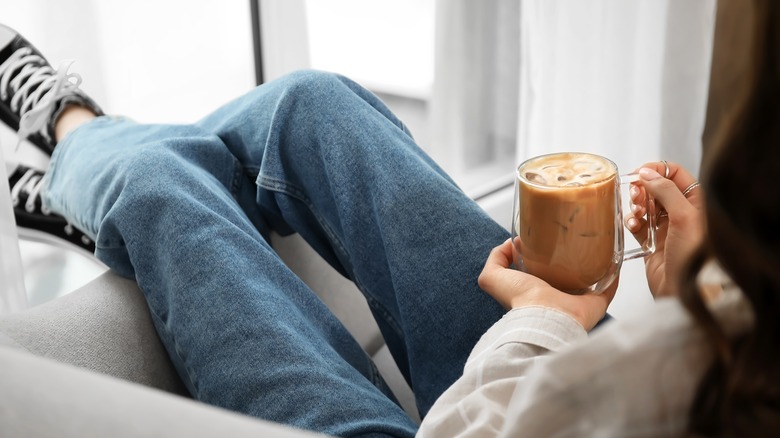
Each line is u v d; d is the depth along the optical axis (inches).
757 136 14.5
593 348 16.5
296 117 43.3
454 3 77.7
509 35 81.9
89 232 46.4
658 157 75.0
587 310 31.6
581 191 31.5
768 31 14.1
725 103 15.6
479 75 81.8
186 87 70.3
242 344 35.7
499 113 84.7
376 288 42.2
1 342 32.2
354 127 42.1
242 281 37.2
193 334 36.7
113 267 41.1
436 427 27.5
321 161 42.9
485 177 85.5
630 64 72.0
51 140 58.4
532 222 32.5
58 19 62.2
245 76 73.4
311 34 75.0
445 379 39.3
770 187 14.6
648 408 16.0
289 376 34.7
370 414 33.9
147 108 68.7
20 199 58.4
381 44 78.2
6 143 61.4
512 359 28.4
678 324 16.2
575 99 73.2
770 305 14.9
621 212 33.3
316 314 40.9
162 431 16.3
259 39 72.2
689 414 15.8
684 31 72.7
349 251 42.4
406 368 43.8
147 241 38.8
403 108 80.9
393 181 40.7
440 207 40.3
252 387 34.8
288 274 40.4
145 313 40.2
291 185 44.5
